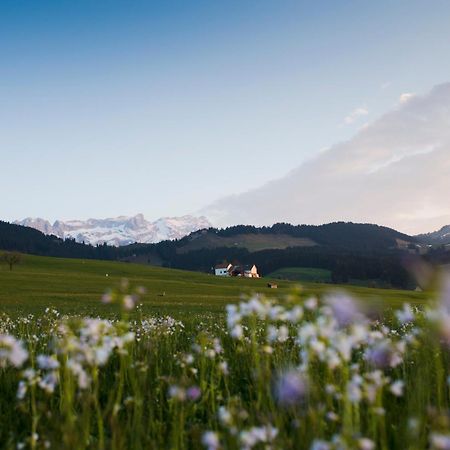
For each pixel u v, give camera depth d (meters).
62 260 146.88
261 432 3.07
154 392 5.15
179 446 3.85
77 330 4.26
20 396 3.88
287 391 3.60
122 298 3.56
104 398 5.20
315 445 2.61
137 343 7.51
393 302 51.62
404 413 4.05
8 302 45.22
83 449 3.55
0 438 4.30
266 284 116.12
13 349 3.79
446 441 2.64
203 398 4.53
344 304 2.95
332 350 2.97
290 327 7.73
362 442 2.56
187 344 9.02
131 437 3.87
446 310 3.12
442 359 4.52
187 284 94.31
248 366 5.69
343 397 3.12
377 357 3.70
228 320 3.52
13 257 119.50
